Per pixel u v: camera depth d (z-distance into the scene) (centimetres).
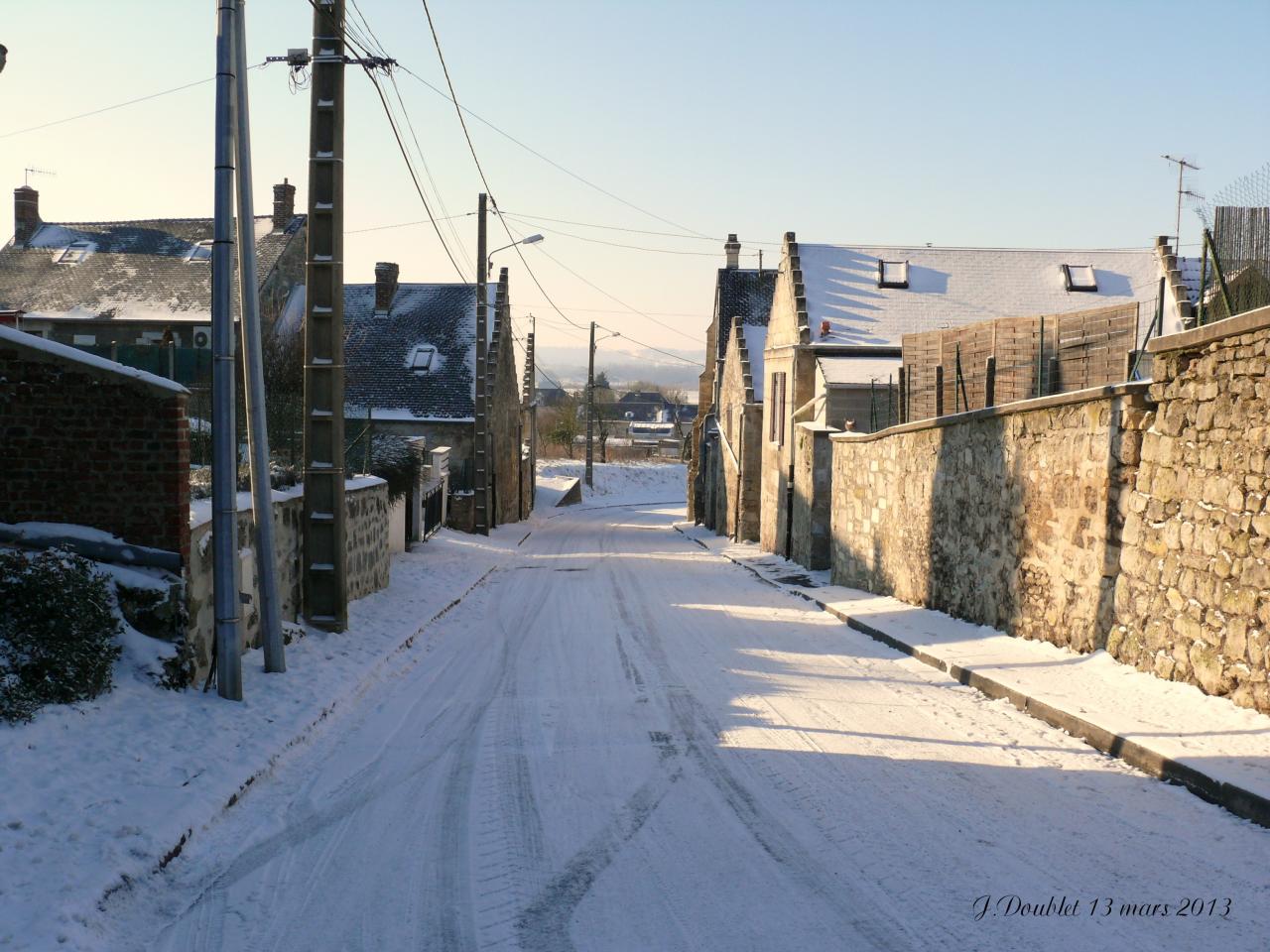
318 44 1246
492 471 4034
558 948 454
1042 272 2911
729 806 639
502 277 4553
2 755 633
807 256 2912
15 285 3875
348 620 1356
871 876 521
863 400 2372
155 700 815
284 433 2095
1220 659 807
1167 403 910
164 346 2136
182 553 873
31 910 465
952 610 1395
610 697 968
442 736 837
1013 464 1209
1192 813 603
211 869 557
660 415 15600
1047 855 541
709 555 2980
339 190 1262
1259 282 861
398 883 534
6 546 838
